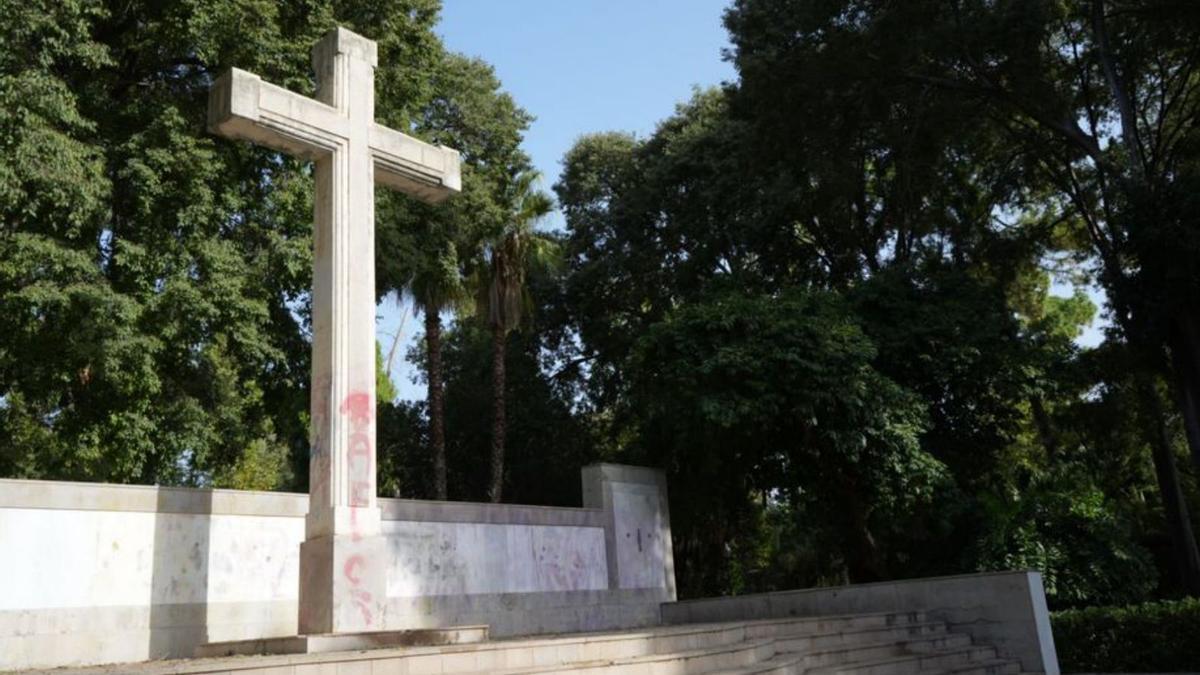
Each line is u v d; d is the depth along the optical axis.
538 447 32.44
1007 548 18.88
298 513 12.65
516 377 32.59
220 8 16.39
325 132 11.20
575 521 16.78
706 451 19.36
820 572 32.94
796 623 13.14
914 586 16.05
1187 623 15.48
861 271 25.88
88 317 14.85
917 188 23.34
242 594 11.81
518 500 32.28
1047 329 22.31
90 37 15.70
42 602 10.05
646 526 18.33
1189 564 24.27
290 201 17.61
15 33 14.15
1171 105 22.20
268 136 10.82
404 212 21.73
